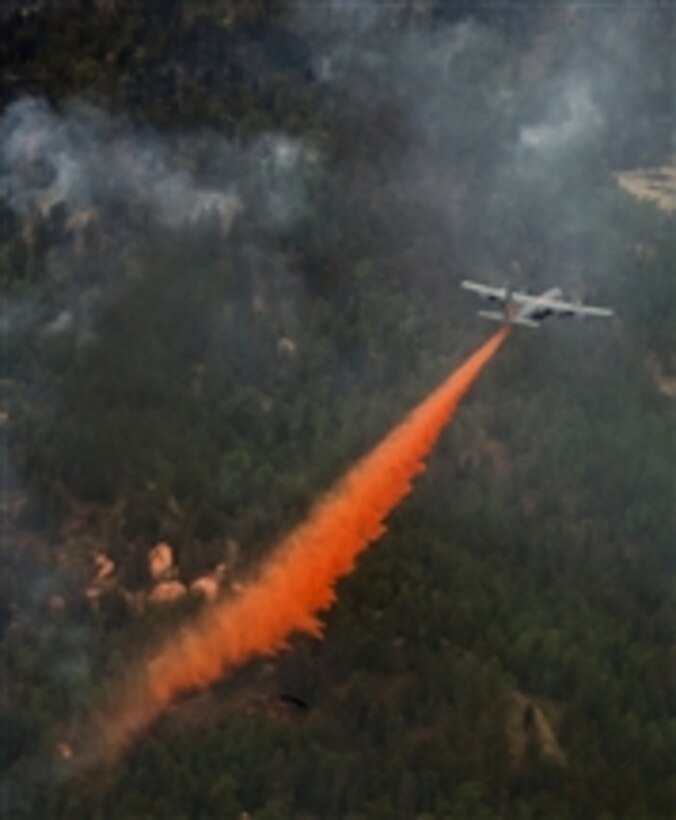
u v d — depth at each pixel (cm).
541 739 15512
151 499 17725
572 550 17550
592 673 15975
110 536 17588
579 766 15225
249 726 15438
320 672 16188
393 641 16400
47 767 15388
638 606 17250
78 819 14875
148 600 17088
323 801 14900
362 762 15162
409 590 16725
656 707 16075
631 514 17962
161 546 17475
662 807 15025
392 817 14750
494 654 16200
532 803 14800
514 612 16738
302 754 15088
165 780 14962
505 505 17950
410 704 15750
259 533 17425
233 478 17975
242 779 15000
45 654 16362
